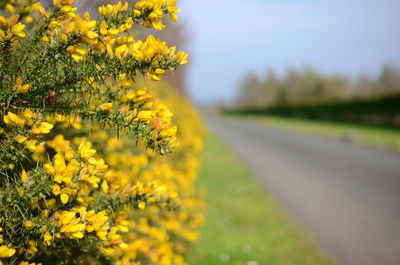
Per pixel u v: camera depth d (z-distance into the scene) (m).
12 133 1.00
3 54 0.90
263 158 11.04
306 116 34.00
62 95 1.03
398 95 20.44
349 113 26.19
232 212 5.40
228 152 11.86
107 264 1.34
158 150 1.06
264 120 37.81
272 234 4.59
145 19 1.02
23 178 0.96
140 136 1.05
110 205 1.26
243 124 31.39
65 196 0.95
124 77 1.04
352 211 5.65
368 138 15.80
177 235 3.46
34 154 1.10
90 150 1.02
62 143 1.31
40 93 0.98
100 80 1.04
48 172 0.95
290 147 13.91
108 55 1.00
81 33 0.88
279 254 3.98
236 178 7.80
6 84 0.97
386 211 5.65
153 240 2.64
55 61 0.97
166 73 1.04
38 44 0.94
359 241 4.43
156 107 1.15
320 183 7.61
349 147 13.61
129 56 0.98
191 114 10.09
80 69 0.99
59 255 1.25
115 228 1.15
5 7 0.82
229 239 4.33
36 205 0.99
